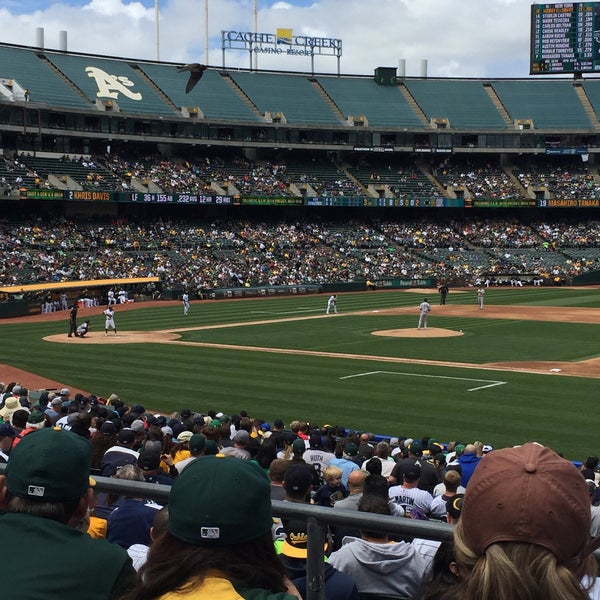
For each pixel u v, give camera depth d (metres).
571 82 127.44
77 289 79.88
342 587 5.18
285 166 115.44
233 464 3.46
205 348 47.88
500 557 2.82
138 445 16.52
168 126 107.06
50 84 102.50
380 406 30.86
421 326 58.62
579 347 47.25
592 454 23.78
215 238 103.25
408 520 3.98
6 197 87.44
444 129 116.94
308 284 96.75
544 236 114.12
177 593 3.25
